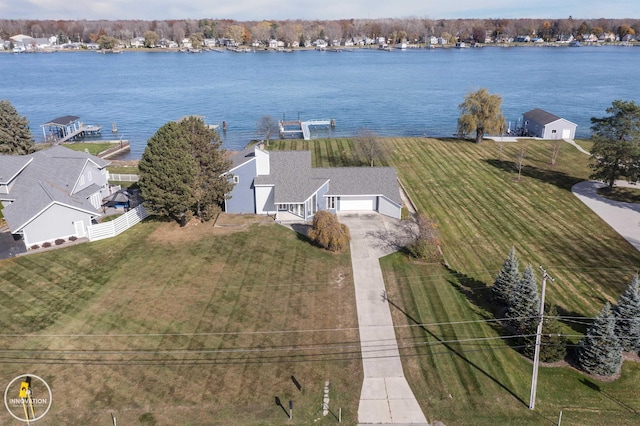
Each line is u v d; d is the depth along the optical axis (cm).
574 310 3550
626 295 3106
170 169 4578
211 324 3366
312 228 4544
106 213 5309
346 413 2644
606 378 2900
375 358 3062
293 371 2942
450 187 6138
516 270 3531
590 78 17738
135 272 4038
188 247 4488
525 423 2581
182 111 12788
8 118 7069
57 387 2788
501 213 5328
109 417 2592
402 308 3584
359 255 4375
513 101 13475
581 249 4494
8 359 3003
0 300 3616
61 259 4244
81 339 3197
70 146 8950
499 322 3412
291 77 19100
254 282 3906
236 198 5259
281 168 5309
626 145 5444
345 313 3519
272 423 2573
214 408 2659
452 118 11388
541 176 6500
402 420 2602
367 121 11225
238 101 14088
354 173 5438
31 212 4406
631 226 4947
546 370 2969
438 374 2930
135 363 2984
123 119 11919
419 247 4278
